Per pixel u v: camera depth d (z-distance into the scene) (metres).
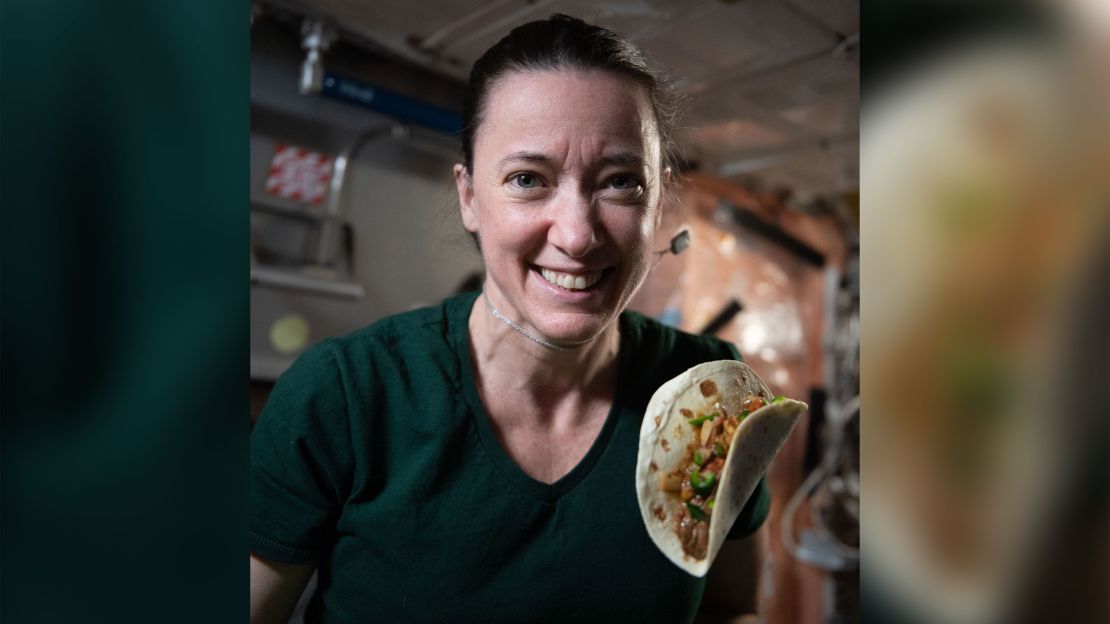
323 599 0.77
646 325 0.86
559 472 0.74
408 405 0.73
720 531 0.67
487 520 0.71
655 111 0.71
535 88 0.65
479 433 0.73
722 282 1.98
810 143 1.66
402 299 1.54
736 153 1.77
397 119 1.43
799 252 2.24
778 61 1.23
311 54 1.28
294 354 1.44
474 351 0.77
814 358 2.38
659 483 0.71
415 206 1.55
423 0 1.15
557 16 0.69
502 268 0.68
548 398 0.75
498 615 0.70
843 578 2.23
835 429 2.33
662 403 0.74
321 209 1.45
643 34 1.12
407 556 0.71
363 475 0.72
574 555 0.71
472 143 0.71
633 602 0.72
